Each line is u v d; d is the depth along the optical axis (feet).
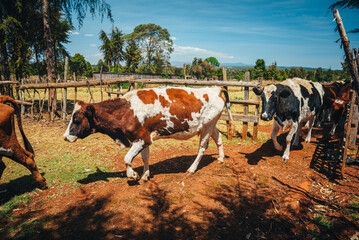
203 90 14.85
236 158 17.92
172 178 14.29
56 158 17.17
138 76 110.73
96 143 21.24
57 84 29.89
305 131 25.84
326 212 10.79
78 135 12.82
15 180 13.57
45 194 12.17
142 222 9.91
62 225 9.67
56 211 10.68
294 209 10.78
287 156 17.04
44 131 25.40
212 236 9.16
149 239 8.93
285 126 16.74
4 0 36.88
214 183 13.67
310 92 17.62
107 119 12.74
